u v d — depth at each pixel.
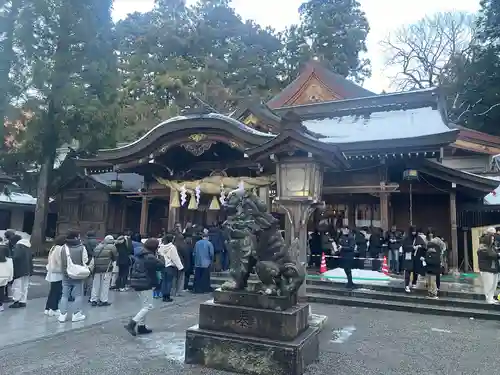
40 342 6.00
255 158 7.84
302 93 22.70
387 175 14.69
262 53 36.53
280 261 5.24
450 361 5.54
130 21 36.72
